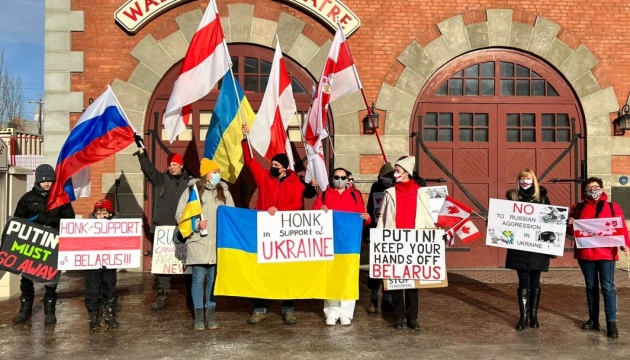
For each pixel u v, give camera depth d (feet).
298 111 36.55
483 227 36.99
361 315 24.41
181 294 28.91
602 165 36.91
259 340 20.56
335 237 22.66
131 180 35.06
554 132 37.55
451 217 23.15
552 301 27.30
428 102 37.27
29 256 22.47
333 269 22.44
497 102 37.47
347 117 36.17
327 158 36.47
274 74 28.73
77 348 19.66
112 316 22.53
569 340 20.71
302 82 36.70
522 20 37.19
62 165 24.14
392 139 36.37
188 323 22.98
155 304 25.43
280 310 25.30
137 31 35.53
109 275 22.71
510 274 34.65
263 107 28.37
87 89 35.24
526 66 37.60
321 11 35.96
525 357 18.75
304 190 24.00
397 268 21.95
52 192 23.25
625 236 21.17
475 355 18.93
